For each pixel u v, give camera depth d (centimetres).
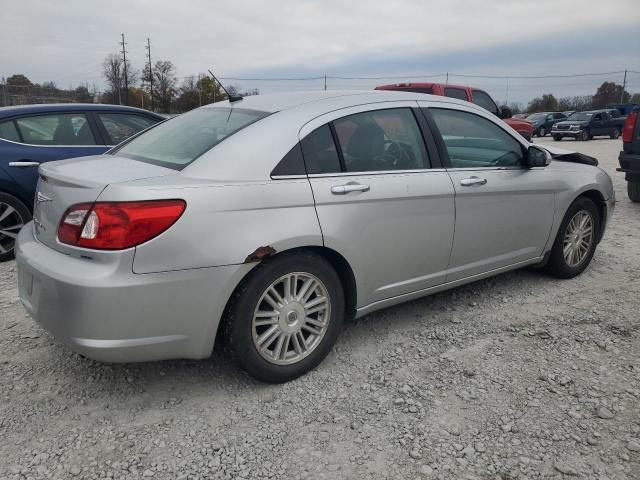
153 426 274
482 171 393
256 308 293
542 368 330
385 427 274
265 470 244
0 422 275
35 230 313
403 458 251
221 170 286
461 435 267
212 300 276
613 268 517
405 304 428
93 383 313
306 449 258
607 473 241
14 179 543
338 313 328
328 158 320
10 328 382
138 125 644
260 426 275
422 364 336
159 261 260
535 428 272
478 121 407
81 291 254
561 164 471
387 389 309
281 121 314
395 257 348
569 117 2814
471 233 388
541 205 435
